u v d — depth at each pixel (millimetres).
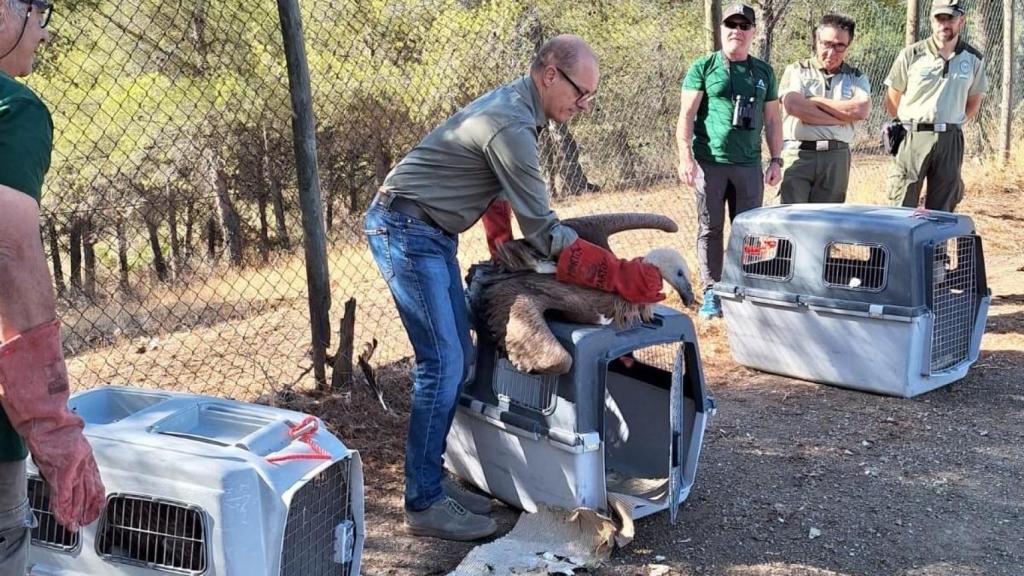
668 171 8945
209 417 3123
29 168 1938
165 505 2723
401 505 4078
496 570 3420
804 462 4562
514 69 7059
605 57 8562
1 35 2043
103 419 3219
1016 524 3943
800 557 3664
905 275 5113
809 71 6617
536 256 3666
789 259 5547
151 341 6426
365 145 7078
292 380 5363
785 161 6734
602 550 3555
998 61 12531
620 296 3607
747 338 5844
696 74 6418
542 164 8242
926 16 11961
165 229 10898
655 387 4105
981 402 5312
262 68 7488
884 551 3719
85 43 6457
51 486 1974
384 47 6785
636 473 4207
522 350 3510
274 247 10133
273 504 2682
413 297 3594
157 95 7016
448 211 3602
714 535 3832
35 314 1923
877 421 5039
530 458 3752
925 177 7246
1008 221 9953
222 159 8789
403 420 4957
